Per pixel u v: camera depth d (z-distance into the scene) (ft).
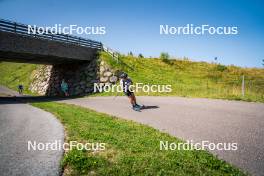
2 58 94.22
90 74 96.89
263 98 55.62
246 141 23.00
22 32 78.33
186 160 17.81
